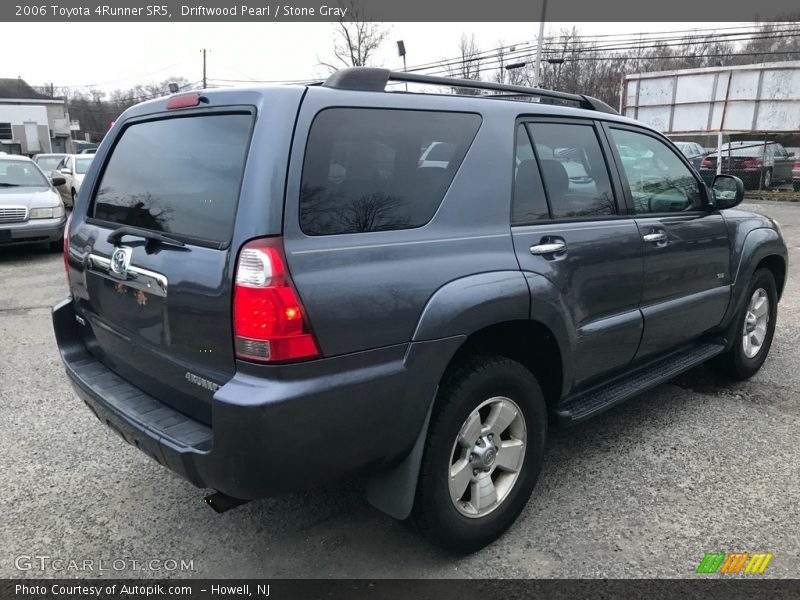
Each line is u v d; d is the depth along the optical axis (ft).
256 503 10.51
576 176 10.54
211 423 7.75
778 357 17.31
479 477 8.98
